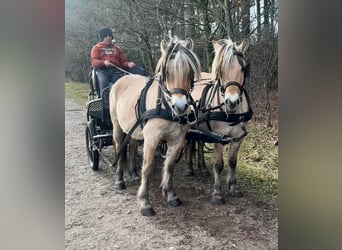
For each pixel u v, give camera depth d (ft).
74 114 26.02
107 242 9.54
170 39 10.09
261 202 11.90
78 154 17.89
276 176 13.89
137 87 12.50
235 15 20.56
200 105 11.71
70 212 11.44
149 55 26.66
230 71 10.28
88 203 12.16
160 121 10.30
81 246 9.29
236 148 12.00
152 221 10.82
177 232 10.08
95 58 15.75
